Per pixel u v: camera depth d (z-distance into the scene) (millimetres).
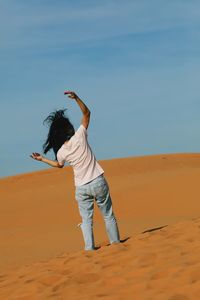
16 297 5789
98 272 6129
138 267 5957
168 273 5520
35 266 7477
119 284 5539
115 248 7199
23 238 16781
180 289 4980
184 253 6246
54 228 18828
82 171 7707
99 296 5223
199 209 20141
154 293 5000
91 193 7715
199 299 4680
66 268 6750
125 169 38906
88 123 7746
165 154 44812
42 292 5730
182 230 7883
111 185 29609
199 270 5379
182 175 26969
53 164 7801
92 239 7828
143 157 43438
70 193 29250
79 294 5426
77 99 7453
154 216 19750
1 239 16875
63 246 14359
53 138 7699
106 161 42500
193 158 43531
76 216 21625
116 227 7914
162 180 26344
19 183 36562
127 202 23000
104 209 7859
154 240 7391
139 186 26359
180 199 22141
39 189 33156
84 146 7656
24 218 22016
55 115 7719
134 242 7492
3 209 25172
